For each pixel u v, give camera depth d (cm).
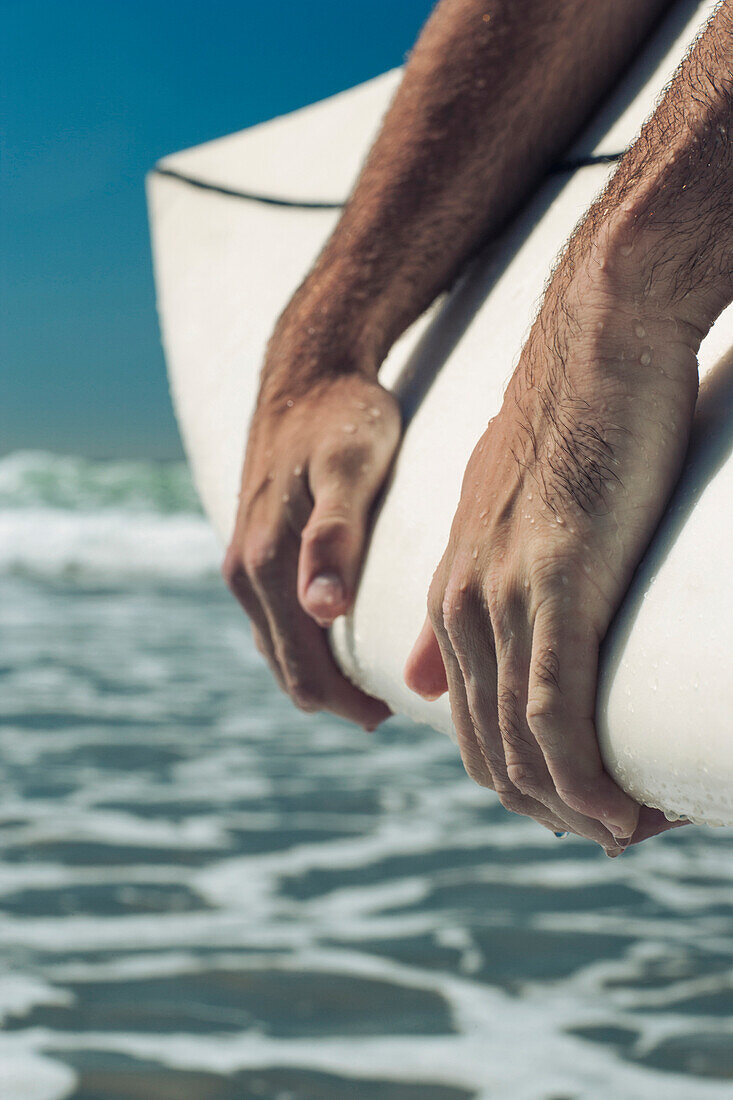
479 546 55
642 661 48
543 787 55
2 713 522
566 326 53
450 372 82
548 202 87
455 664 59
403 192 90
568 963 252
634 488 50
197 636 846
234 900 287
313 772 421
